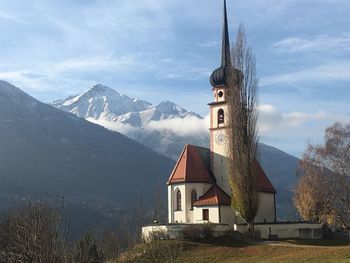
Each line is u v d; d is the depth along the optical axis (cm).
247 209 7712
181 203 8681
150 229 7731
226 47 9369
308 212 10062
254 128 7956
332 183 10156
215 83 9212
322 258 5528
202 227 7531
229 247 7012
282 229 7975
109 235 9944
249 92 8056
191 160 8912
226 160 8550
